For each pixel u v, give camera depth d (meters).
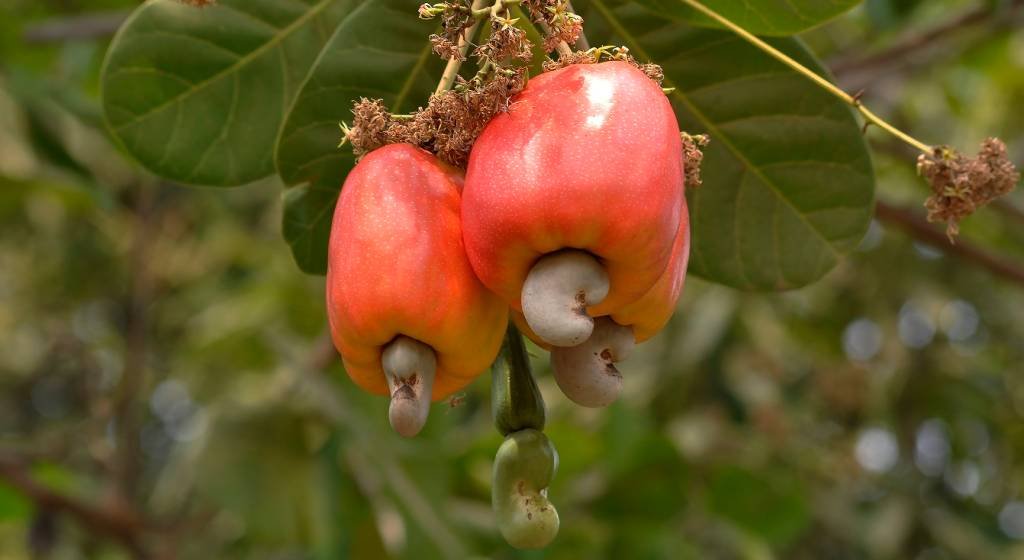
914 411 2.48
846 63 1.72
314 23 1.16
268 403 1.77
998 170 1.03
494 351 1.00
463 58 1.02
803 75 1.12
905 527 2.39
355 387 1.72
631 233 0.96
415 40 1.10
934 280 2.47
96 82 1.99
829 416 2.49
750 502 1.94
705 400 2.30
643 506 1.83
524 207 0.96
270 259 2.40
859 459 2.42
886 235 2.44
